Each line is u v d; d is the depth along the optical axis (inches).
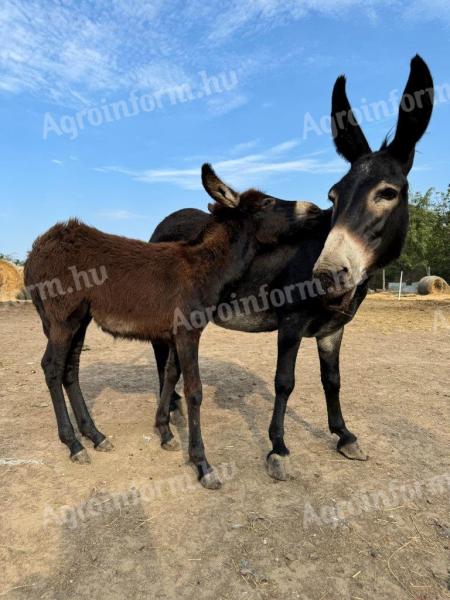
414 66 113.7
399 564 100.3
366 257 115.1
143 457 152.9
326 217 140.7
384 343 364.2
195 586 93.0
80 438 167.2
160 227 204.1
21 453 153.3
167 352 193.8
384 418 188.5
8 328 441.4
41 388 229.5
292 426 178.9
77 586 93.0
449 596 91.3
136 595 90.7
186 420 188.5
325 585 93.7
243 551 103.9
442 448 160.4
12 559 101.3
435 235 941.2
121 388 230.5
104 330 150.1
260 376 255.3
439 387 235.1
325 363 151.6
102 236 151.2
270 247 150.7
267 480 136.5
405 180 118.3
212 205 156.1
